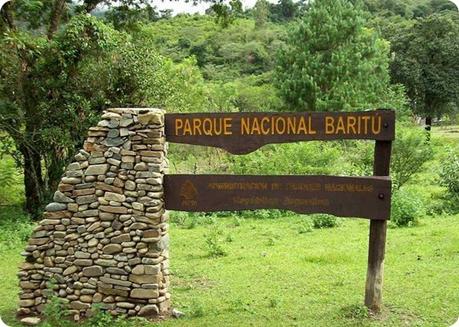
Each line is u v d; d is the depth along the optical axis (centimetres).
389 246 1227
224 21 2364
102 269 858
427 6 6169
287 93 3503
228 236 1366
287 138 834
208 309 884
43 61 1689
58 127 1691
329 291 955
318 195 832
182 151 2425
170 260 1190
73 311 864
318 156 2030
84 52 1711
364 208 822
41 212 1694
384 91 3650
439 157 2352
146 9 2212
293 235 1409
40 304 874
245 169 1997
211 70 4603
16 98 1686
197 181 856
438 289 942
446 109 4775
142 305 851
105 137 858
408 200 1498
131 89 1755
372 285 845
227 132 848
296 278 1029
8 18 1750
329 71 3475
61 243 867
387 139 812
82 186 862
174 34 5381
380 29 4778
